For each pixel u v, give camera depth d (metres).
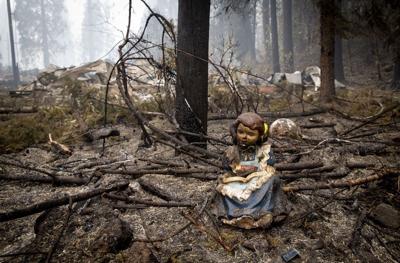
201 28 5.07
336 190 3.95
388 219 3.27
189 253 2.75
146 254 2.60
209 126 7.88
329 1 9.09
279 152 5.06
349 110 8.87
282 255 2.70
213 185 4.01
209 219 3.23
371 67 19.20
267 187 3.02
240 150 3.21
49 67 15.86
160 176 4.37
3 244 3.06
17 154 5.92
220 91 9.63
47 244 2.80
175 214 3.36
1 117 8.64
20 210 2.88
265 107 10.06
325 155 4.93
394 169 3.86
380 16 9.59
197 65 5.14
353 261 2.71
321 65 9.69
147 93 11.26
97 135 6.47
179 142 4.75
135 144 6.21
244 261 2.67
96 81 13.83
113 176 4.37
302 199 3.63
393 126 6.84
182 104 5.33
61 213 3.27
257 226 2.93
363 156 5.05
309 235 3.02
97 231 2.80
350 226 3.22
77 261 2.55
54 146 6.09
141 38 5.02
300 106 9.95
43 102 10.77
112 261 2.57
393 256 2.82
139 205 3.49
